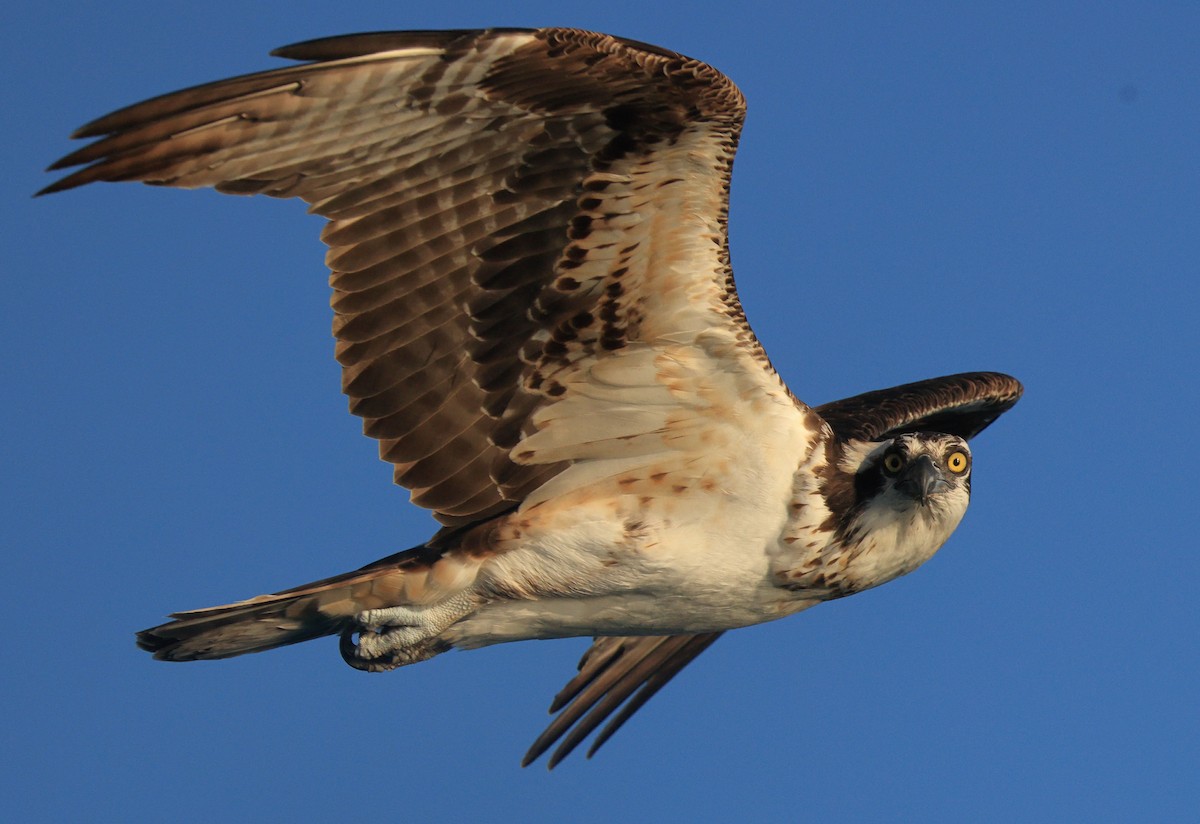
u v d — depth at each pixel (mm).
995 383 16047
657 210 11672
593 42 10523
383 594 12820
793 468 12867
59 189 10109
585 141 11312
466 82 10688
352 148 10992
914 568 13539
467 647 13414
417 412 12453
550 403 12680
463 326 12156
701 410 12688
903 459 13195
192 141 10414
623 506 12906
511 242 11812
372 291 11836
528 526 12867
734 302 12203
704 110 11008
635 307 12211
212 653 13102
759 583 13133
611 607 13242
